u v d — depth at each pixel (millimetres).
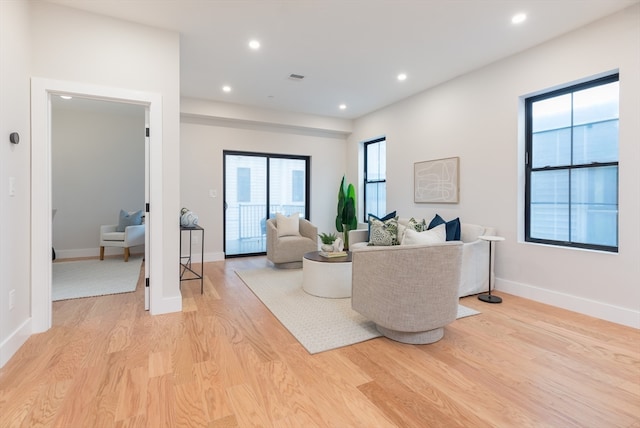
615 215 2963
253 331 2604
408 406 1665
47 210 2520
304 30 3070
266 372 1981
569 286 3121
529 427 1517
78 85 2613
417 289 2254
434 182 4566
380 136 5734
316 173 6473
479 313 3023
